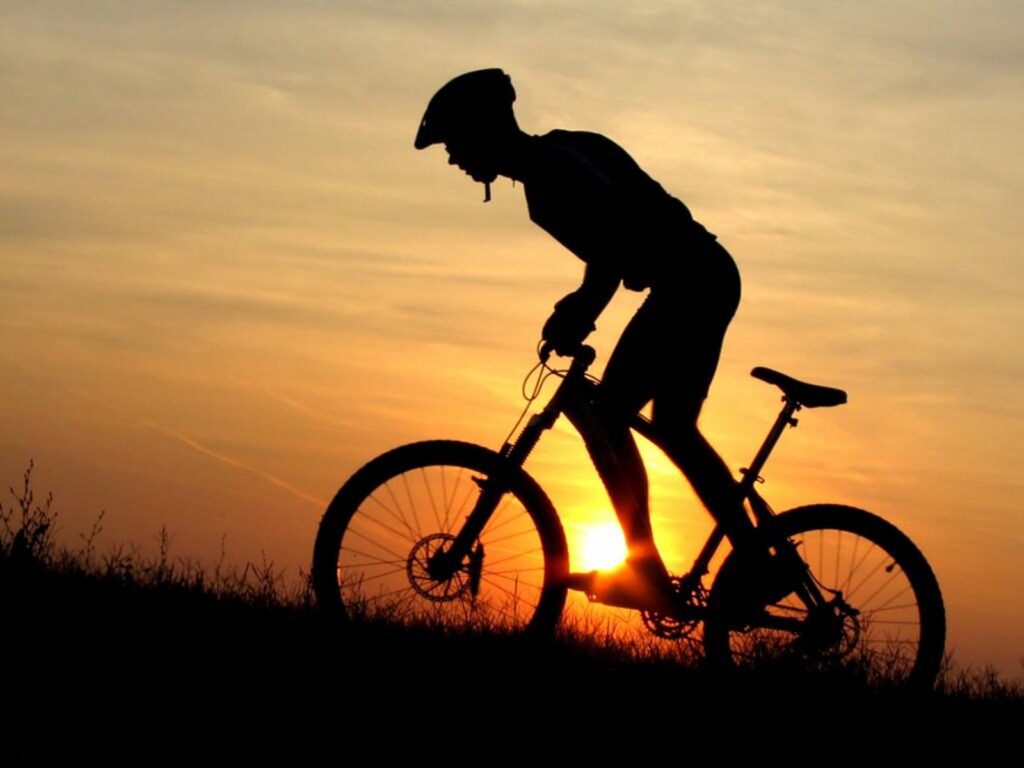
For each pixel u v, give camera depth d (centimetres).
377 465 549
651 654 557
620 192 542
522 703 464
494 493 549
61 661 462
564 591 549
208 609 543
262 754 403
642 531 551
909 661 572
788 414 571
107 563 601
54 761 380
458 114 550
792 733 479
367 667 479
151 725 413
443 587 548
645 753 444
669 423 555
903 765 470
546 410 552
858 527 573
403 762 411
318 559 544
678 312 543
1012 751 494
